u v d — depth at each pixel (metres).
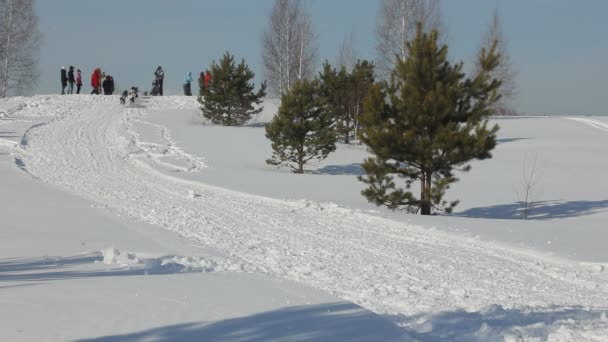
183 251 10.44
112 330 5.16
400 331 5.59
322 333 5.38
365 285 8.77
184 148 32.00
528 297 8.38
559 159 31.38
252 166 28.52
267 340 5.10
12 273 7.73
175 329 5.26
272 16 51.91
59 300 6.11
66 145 32.06
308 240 12.75
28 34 50.91
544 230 13.84
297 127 27.02
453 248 12.15
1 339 4.83
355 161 30.88
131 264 8.70
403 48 45.69
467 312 7.04
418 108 16.78
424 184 17.72
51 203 16.16
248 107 42.25
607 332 5.92
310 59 52.97
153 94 55.19
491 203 20.14
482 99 17.27
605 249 11.74
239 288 7.11
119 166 27.38
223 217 15.65
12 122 37.97
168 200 18.70
